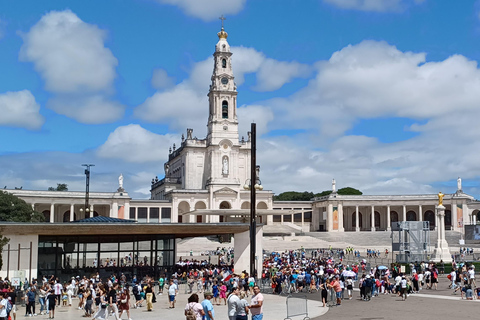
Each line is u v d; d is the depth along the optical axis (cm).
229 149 14038
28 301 3600
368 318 3216
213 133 13975
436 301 3984
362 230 15188
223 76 14150
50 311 3525
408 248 6919
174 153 16012
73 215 12788
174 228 5581
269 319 3250
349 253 9625
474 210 13862
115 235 5809
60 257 5403
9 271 4769
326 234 12825
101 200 12912
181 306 4034
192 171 14375
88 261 5597
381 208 15175
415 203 14138
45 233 4966
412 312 3431
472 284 4609
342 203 14125
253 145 4259
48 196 12369
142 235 5962
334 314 3422
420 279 4938
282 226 13600
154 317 3478
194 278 5238
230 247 10944
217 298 4519
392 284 4862
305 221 15475
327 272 5103
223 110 14162
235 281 4056
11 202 8831
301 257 8138
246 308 2270
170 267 6075
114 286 3469
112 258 6097
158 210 13775
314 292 4806
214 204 13612
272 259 7362
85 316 3556
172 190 13562
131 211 13500
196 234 6225
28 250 4909
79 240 5562
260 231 5969
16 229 4791
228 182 13800
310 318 3256
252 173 4250
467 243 12100
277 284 4734
